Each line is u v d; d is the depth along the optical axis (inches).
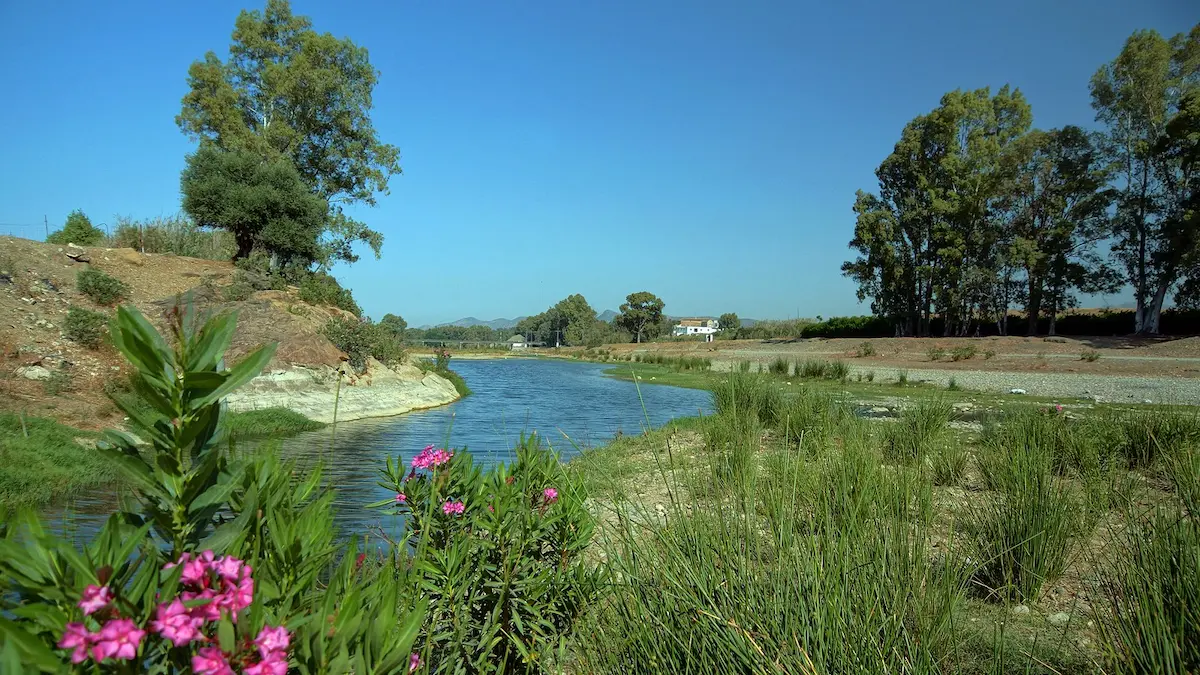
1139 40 1710.1
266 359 64.0
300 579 68.2
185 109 1300.4
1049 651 119.0
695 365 1802.4
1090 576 158.7
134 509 68.5
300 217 1082.1
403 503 121.5
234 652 50.6
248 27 1309.1
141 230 1141.1
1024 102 1999.3
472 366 2549.2
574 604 119.1
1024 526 162.1
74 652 46.3
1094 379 1052.5
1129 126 1763.0
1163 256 1642.5
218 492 65.3
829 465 192.2
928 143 2047.2
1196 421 299.7
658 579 108.1
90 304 692.1
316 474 87.7
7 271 670.5
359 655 58.5
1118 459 281.6
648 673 100.1
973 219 1948.8
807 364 1261.1
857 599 98.0
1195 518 133.6
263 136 1272.1
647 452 345.7
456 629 96.7
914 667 91.3
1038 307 1939.0
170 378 61.5
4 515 64.1
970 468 300.4
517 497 121.0
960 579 138.9
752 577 103.0
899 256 2095.2
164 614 50.3
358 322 981.8
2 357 526.9
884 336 2332.7
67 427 435.8
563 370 2218.3
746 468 169.9
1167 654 93.2
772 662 84.0
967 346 1590.8
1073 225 1812.3
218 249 1238.9
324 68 1327.5
